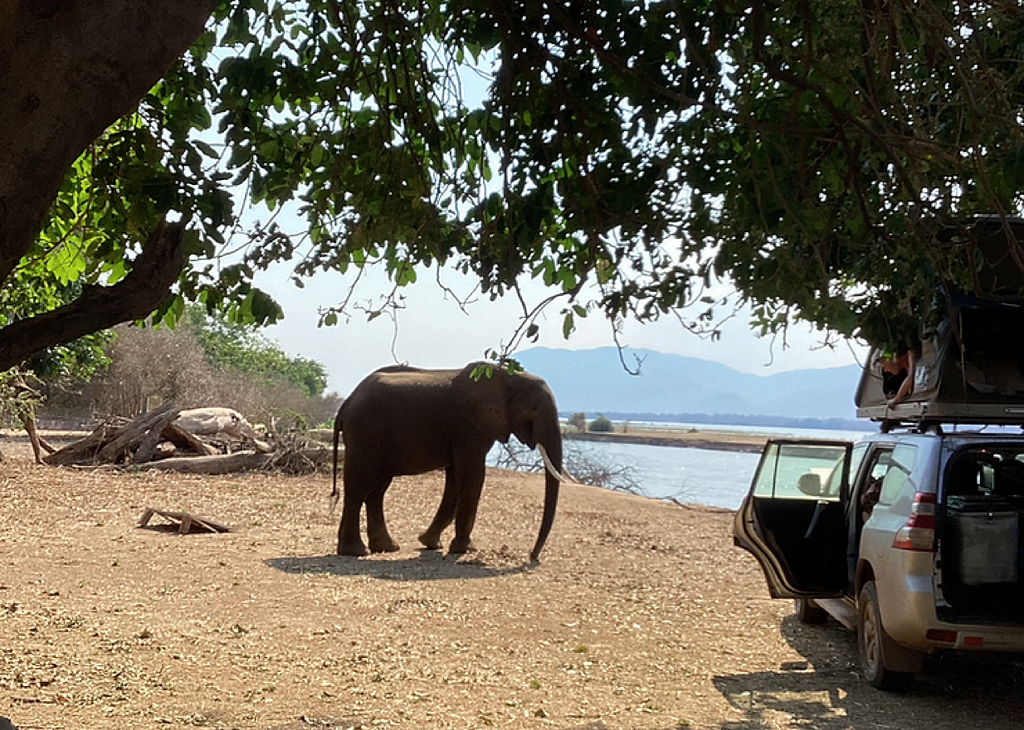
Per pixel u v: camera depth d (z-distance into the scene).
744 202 4.64
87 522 15.05
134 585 10.38
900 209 5.14
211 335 60.00
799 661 8.05
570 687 7.11
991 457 7.67
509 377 13.17
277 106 5.61
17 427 38.06
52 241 5.86
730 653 8.31
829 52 4.95
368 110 5.89
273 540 14.10
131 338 41.34
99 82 2.67
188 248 4.89
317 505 18.28
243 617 9.05
